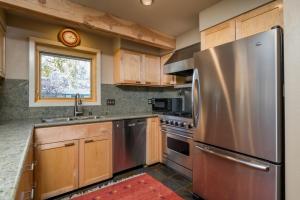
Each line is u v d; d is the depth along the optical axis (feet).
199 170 6.32
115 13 7.42
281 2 4.96
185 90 10.53
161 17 7.84
